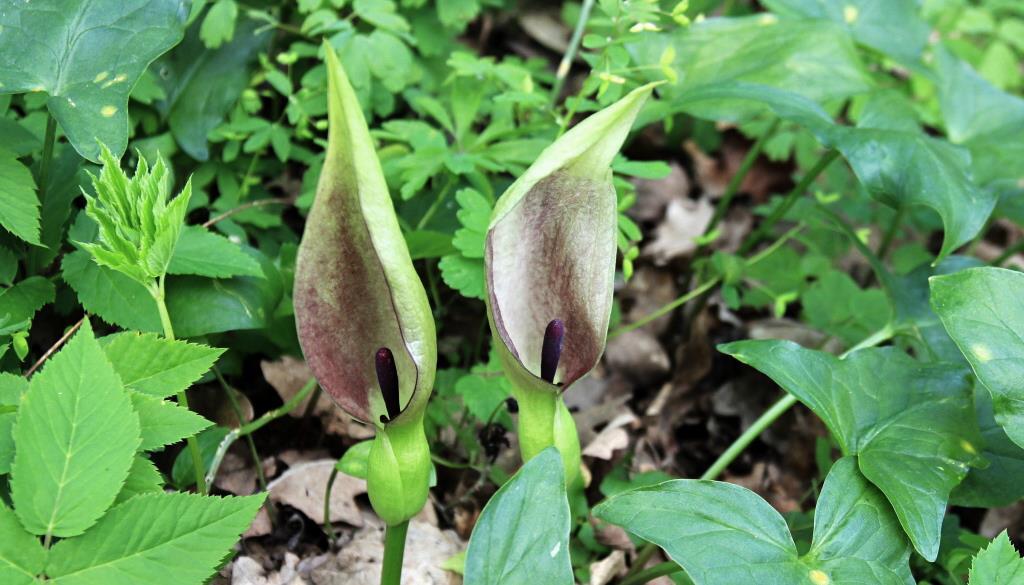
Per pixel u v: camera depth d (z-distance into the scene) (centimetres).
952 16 117
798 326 88
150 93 71
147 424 47
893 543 50
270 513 64
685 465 81
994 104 88
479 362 75
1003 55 117
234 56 75
